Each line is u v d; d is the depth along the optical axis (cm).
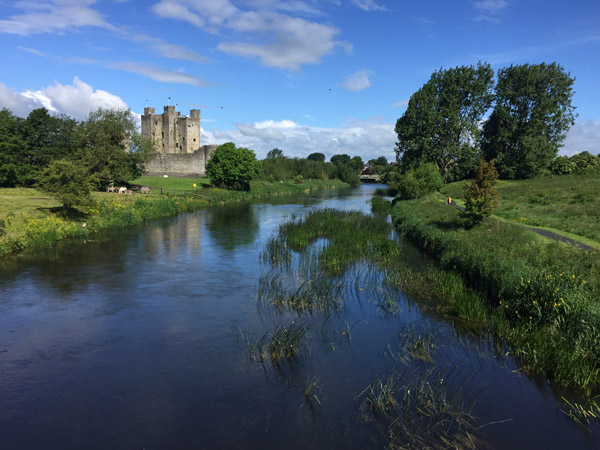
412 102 5991
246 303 1461
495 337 1141
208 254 2269
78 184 2908
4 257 2102
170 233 2950
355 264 2025
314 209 4494
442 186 5672
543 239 1888
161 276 1812
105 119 4878
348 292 1579
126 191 4644
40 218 2694
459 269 1755
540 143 5538
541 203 3262
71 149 5025
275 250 2264
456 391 876
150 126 9856
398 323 1266
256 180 8412
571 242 1814
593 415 782
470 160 5881
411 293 1551
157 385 909
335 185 10925
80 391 884
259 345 1103
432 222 2741
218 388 895
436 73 5975
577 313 1041
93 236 2745
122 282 1711
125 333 1194
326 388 891
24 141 4719
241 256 2227
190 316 1332
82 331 1206
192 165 7944
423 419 776
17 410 814
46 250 2284
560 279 1188
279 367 988
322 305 1422
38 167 4706
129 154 4984
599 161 6194
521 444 705
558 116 5662
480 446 697
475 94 5688
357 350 1077
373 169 16362
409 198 5031
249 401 844
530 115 5772
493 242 1839
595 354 935
